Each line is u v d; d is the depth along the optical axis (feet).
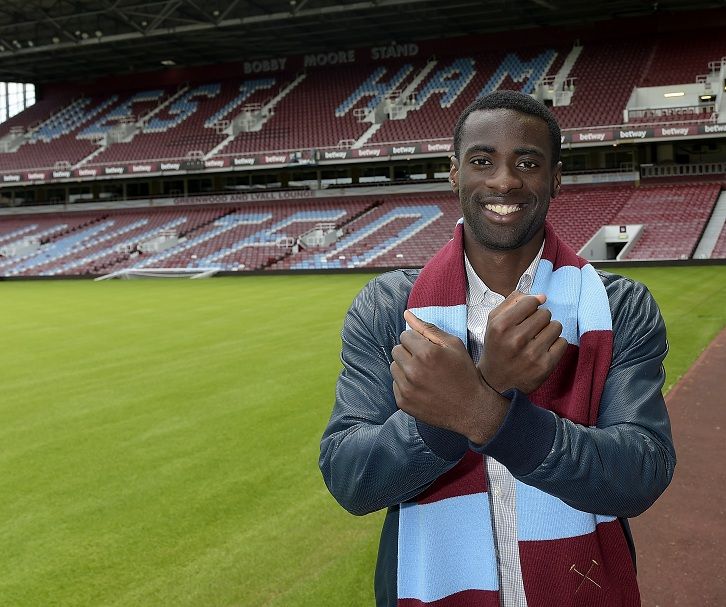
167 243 112.98
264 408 22.33
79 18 119.44
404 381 3.39
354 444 3.85
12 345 38.04
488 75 119.03
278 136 122.21
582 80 110.63
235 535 12.58
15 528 13.15
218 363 30.63
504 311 3.35
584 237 89.04
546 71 114.62
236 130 126.21
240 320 46.09
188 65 142.72
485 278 4.44
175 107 137.39
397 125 116.26
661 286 54.39
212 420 21.03
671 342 29.45
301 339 36.70
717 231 85.66
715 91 101.14
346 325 4.51
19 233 128.77
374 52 131.03
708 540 11.02
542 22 116.88
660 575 10.03
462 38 124.98
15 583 10.99
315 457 17.13
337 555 11.64
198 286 80.59
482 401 3.34
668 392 20.83
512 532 4.08
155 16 110.42
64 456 17.76
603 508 3.67
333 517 13.26
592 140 96.63
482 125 4.05
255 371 28.53
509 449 3.39
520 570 4.03
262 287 74.59
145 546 12.21
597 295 4.24
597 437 3.62
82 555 11.92
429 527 4.14
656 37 113.91
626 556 4.26
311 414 21.43
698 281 58.29
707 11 110.83
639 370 4.11
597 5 106.73
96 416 21.97
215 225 118.32
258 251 105.91
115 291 77.51
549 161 4.10
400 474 3.65
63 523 13.34
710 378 22.27
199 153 121.60
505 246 4.14
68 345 37.60
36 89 154.61
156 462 17.07
